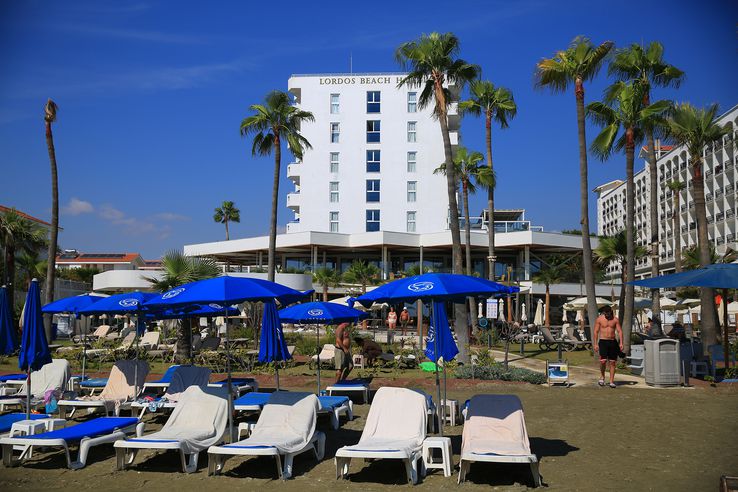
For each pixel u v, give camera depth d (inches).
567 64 851.4
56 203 1024.2
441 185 2532.0
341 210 2549.2
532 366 765.9
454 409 403.5
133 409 449.7
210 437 325.1
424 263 2294.5
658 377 573.6
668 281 526.6
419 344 969.5
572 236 2092.8
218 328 1279.5
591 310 837.8
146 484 280.7
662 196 2797.7
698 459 305.7
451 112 2488.9
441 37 861.8
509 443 283.9
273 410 331.9
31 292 373.4
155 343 975.0
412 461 275.9
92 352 837.8
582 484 264.4
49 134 1021.2
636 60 917.8
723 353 659.4
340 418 435.8
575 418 421.1
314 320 490.9
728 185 2198.6
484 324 1255.5
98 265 3467.0
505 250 2209.6
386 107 2573.8
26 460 321.1
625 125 851.4
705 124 788.6
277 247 2186.3
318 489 269.7
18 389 513.0
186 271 965.2
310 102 2593.5
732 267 513.0
